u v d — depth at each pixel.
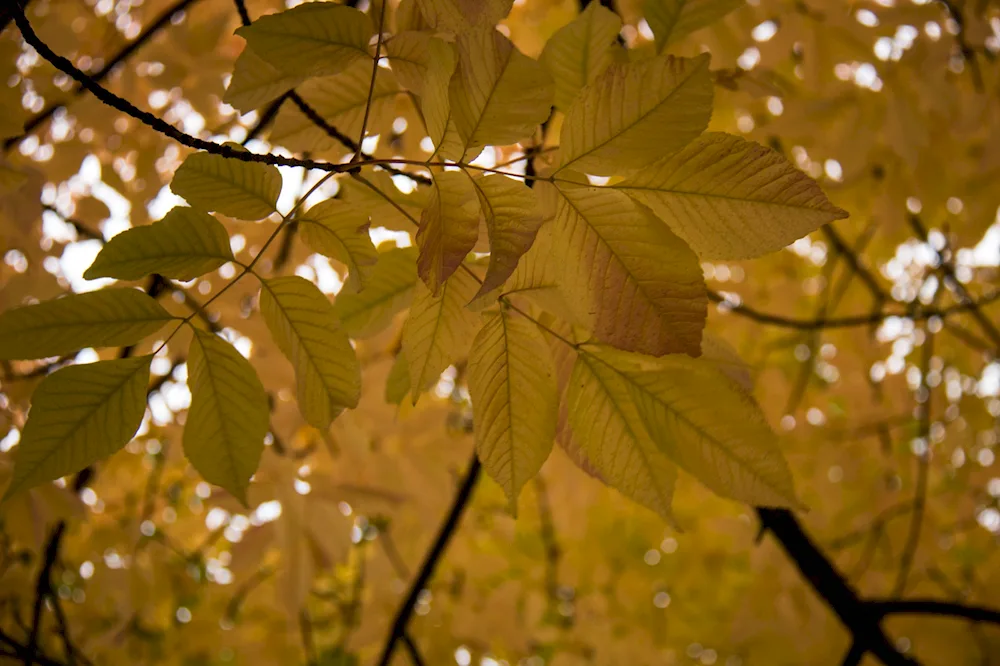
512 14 1.58
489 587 2.28
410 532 1.80
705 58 0.67
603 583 2.51
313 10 0.69
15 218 1.08
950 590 2.11
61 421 0.71
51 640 1.73
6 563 1.42
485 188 0.67
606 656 2.11
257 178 0.71
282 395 1.34
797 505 0.72
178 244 0.71
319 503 1.23
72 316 0.70
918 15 1.30
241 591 1.87
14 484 0.70
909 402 2.12
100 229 1.46
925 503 2.11
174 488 2.17
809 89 1.40
